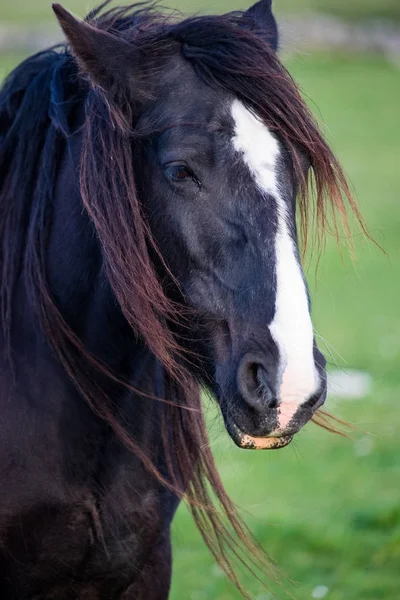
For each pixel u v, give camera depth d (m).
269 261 4.88
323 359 4.98
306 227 5.33
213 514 6.19
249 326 4.88
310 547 10.91
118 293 5.16
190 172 5.03
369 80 50.88
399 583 10.10
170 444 5.99
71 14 5.18
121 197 5.19
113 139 5.25
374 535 11.25
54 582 5.83
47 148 5.84
